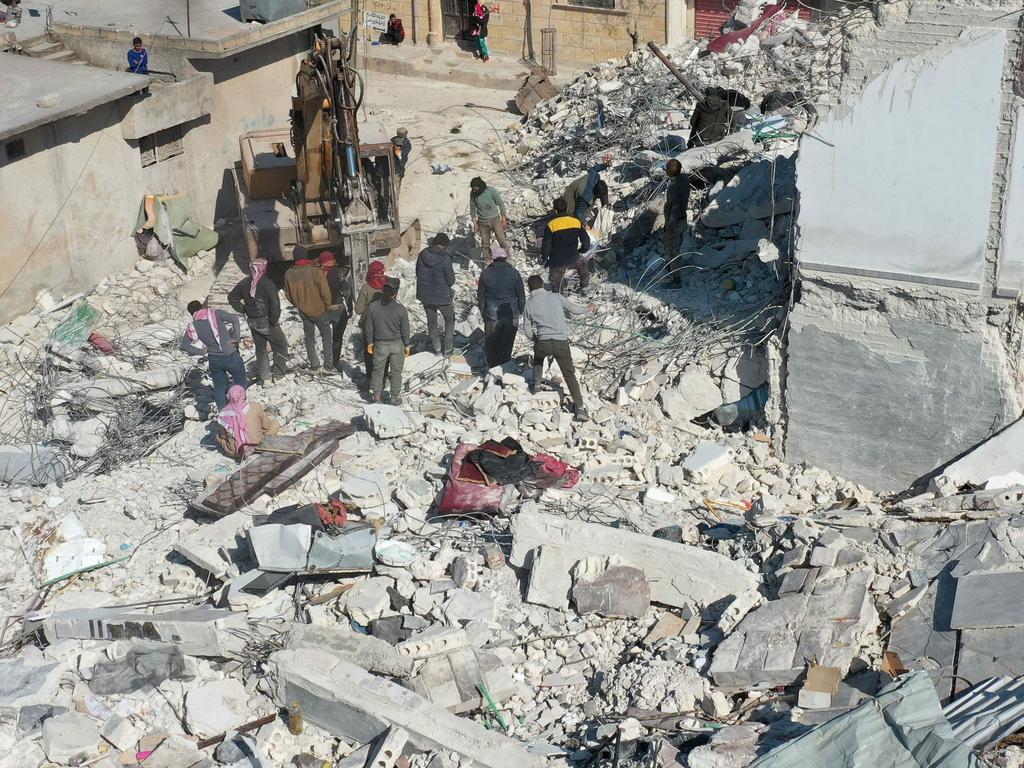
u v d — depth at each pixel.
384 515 11.70
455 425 13.26
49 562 11.61
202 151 20.97
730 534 10.94
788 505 11.86
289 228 18.28
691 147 17.80
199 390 15.09
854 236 11.47
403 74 28.41
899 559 9.95
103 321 17.94
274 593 10.78
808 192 11.51
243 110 21.94
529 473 11.81
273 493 12.24
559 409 13.34
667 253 15.57
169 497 12.60
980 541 9.88
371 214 16.59
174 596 11.20
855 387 12.04
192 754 9.17
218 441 13.37
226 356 13.77
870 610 9.35
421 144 23.84
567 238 15.37
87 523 12.24
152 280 19.09
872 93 10.89
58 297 18.33
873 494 12.31
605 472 12.17
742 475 12.21
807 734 7.74
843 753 7.58
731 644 9.18
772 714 8.61
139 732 9.47
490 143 23.70
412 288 17.39
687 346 13.59
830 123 11.15
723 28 24.98
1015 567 9.55
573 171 20.23
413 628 10.20
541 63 28.05
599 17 27.06
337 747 9.27
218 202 21.61
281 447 12.79
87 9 23.59
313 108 16.19
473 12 28.34
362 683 9.29
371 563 10.77
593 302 15.43
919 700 7.81
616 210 17.67
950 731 7.52
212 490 12.33
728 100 17.70
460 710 9.43
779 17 23.45
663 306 14.49
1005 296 11.05
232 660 10.12
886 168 11.09
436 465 12.49
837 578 9.70
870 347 11.80
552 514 11.24
